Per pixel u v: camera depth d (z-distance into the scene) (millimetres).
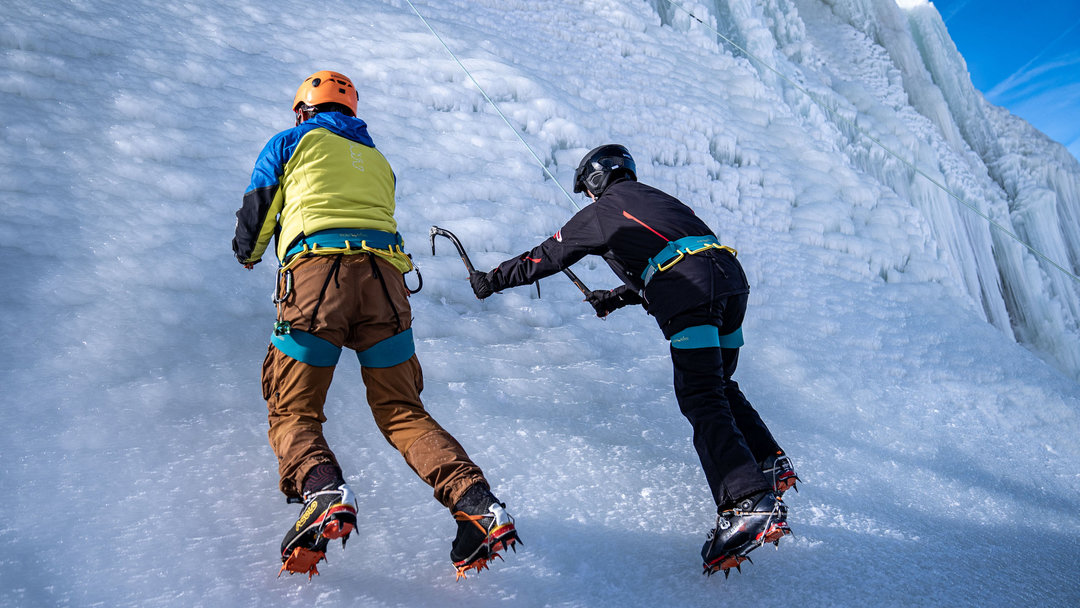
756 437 2623
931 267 7199
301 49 5840
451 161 5301
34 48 4473
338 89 2459
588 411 3299
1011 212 13430
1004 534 3066
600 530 2422
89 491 2051
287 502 2004
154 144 4031
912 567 2527
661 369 3945
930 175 10914
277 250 2244
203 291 3242
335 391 2857
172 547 1935
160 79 4672
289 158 2213
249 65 5309
